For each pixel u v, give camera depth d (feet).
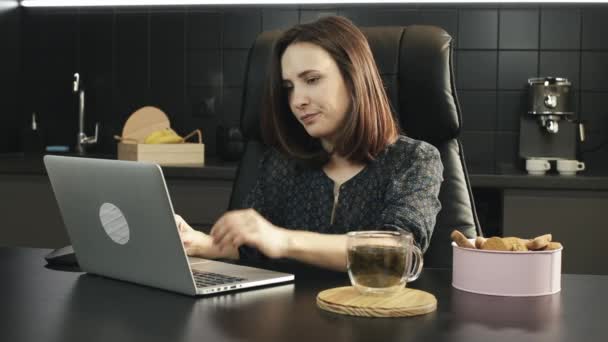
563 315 3.56
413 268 4.10
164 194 3.73
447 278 4.43
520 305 3.76
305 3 11.04
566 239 9.13
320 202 5.80
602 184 9.02
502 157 10.79
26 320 3.44
